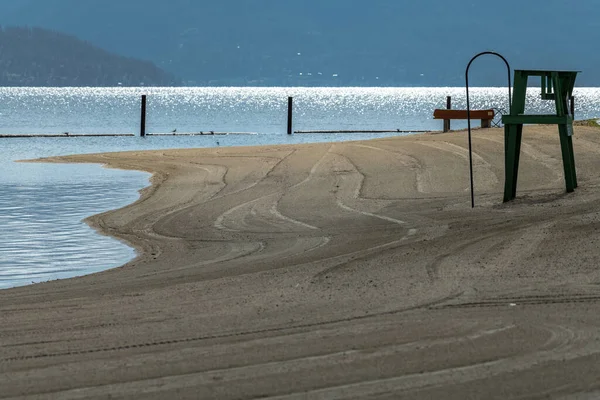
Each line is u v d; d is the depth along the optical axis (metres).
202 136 116.06
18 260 29.70
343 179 48.28
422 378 13.16
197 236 33.25
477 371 13.41
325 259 25.92
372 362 14.06
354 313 17.89
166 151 72.56
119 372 14.04
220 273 24.73
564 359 13.87
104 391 13.09
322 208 38.47
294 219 35.81
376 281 21.42
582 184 38.88
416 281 21.11
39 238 33.84
